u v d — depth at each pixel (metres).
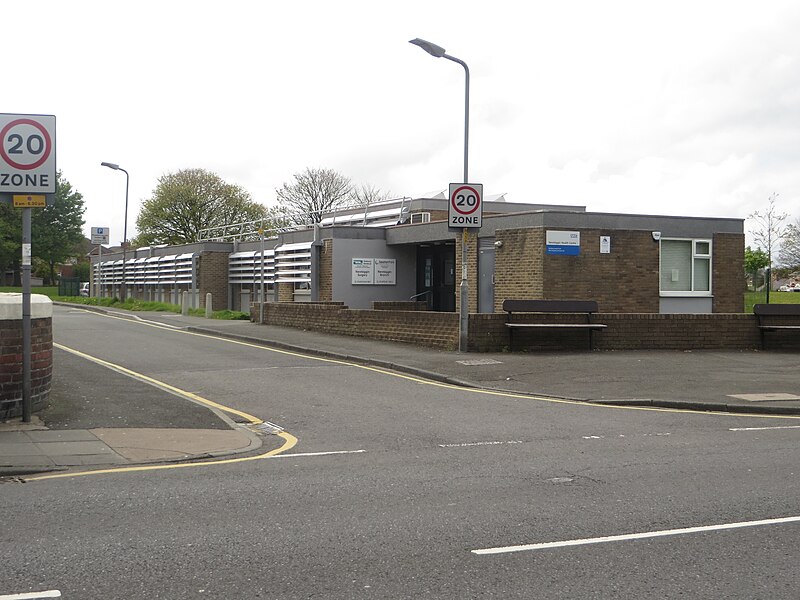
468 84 18.61
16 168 10.20
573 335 19.31
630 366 16.78
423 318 20.28
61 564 5.40
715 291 26.61
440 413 12.10
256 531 6.18
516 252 25.08
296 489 7.55
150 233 70.44
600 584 5.09
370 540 5.96
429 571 5.30
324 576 5.21
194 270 42.41
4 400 10.54
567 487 7.61
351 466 8.59
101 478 8.06
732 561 5.53
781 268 38.66
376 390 14.27
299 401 13.07
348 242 31.23
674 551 5.73
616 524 6.39
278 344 21.09
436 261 32.31
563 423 11.34
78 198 82.31
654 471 8.30
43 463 8.59
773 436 10.45
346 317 23.03
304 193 71.31
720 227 26.66
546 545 5.85
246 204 70.94
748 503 7.03
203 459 9.02
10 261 80.56
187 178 70.06
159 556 5.58
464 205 18.50
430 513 6.70
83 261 107.50
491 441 10.04
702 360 17.78
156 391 13.02
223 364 17.34
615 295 25.12
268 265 36.91
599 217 24.95
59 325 27.66
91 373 14.65
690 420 11.74
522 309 19.03
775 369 16.58
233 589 4.97
